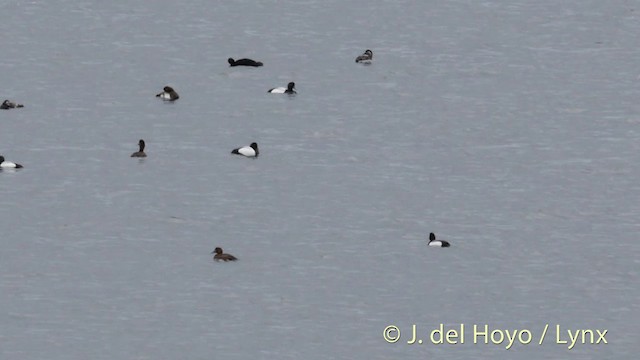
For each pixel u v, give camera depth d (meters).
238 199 106.00
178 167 111.69
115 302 91.62
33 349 86.69
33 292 92.69
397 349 87.31
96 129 119.94
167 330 88.69
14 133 118.38
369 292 92.94
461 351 87.44
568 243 100.06
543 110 127.19
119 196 106.25
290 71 137.50
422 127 122.06
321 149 116.19
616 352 87.50
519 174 112.06
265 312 90.62
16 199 105.44
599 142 119.44
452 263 96.69
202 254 97.44
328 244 99.00
